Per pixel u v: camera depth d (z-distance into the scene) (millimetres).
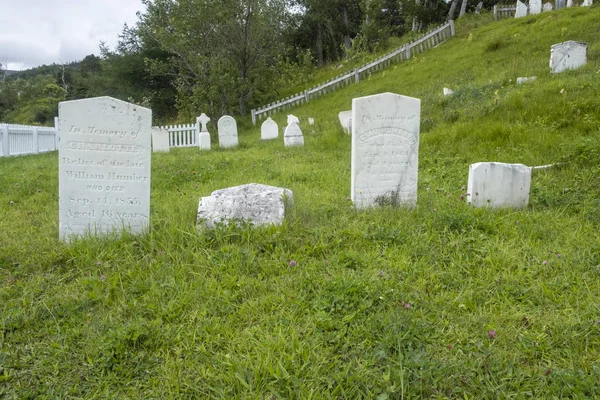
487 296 3611
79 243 4500
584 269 3957
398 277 3889
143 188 4977
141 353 2904
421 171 8359
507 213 5633
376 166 5973
